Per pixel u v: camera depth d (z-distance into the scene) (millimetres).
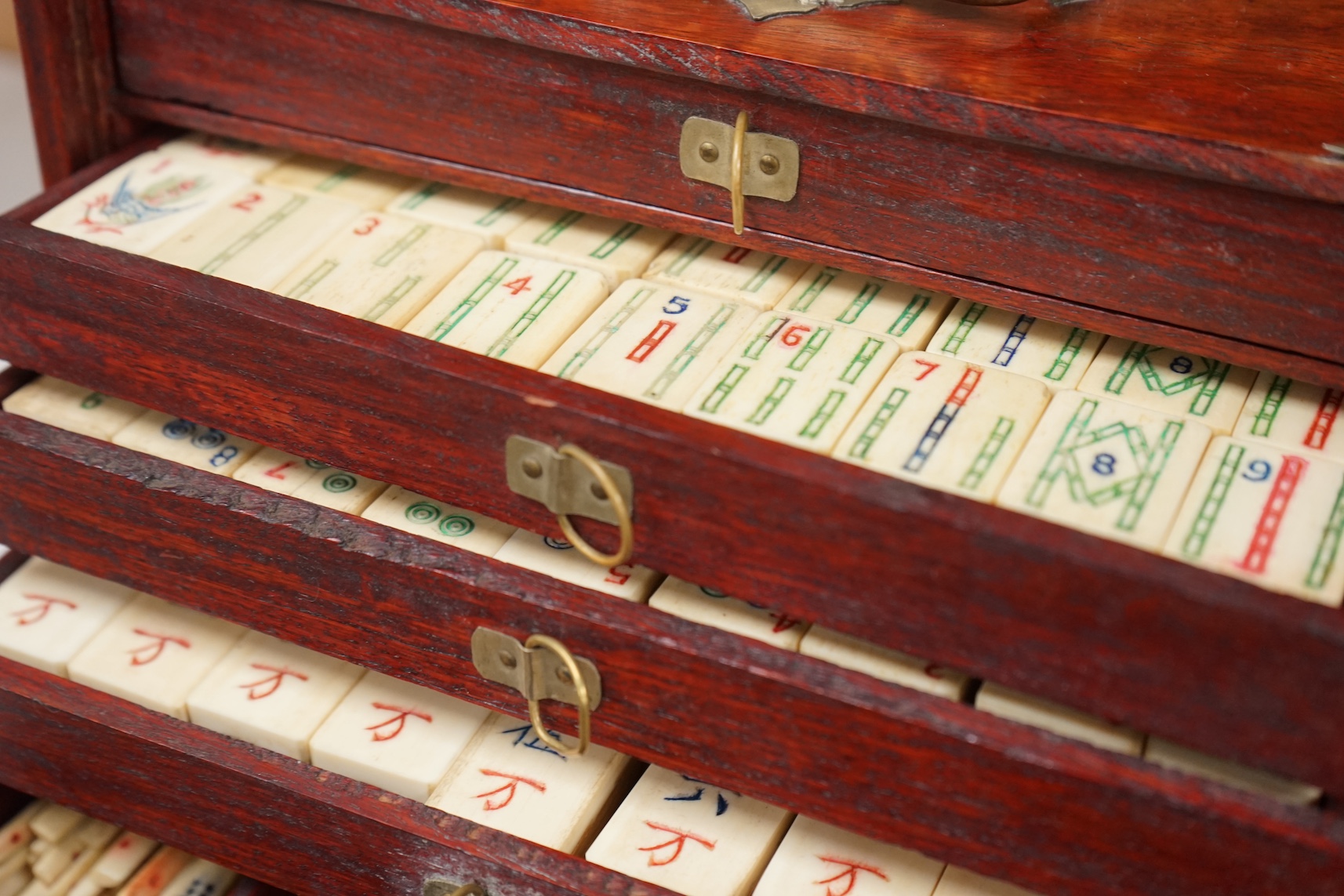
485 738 360
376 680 368
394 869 354
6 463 360
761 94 337
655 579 341
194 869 404
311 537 340
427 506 353
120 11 377
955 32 342
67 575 389
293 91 372
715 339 344
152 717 363
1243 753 305
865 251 344
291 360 335
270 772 355
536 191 363
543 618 331
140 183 376
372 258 360
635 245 366
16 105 576
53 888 399
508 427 325
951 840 325
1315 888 303
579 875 339
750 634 331
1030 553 301
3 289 353
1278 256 319
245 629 378
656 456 316
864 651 327
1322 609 293
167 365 348
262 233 365
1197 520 313
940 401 333
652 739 338
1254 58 336
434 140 366
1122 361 342
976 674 316
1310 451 325
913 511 305
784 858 345
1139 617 300
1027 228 332
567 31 342
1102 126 318
